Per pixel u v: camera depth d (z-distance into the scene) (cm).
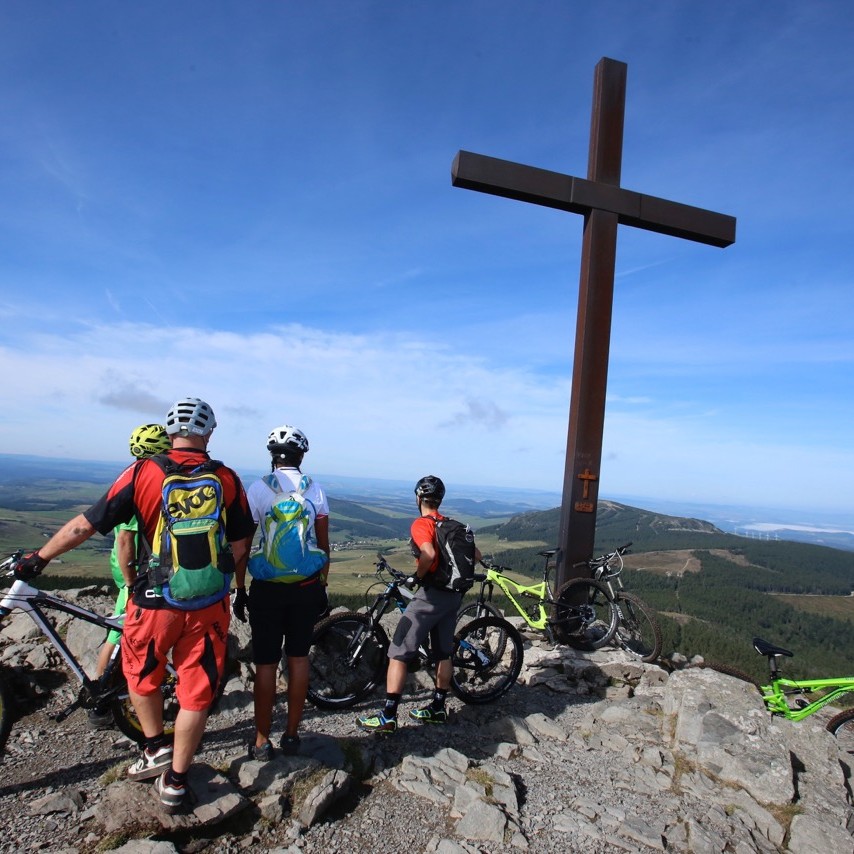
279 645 357
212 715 426
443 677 449
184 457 299
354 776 361
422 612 428
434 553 427
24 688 429
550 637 645
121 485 289
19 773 339
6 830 282
